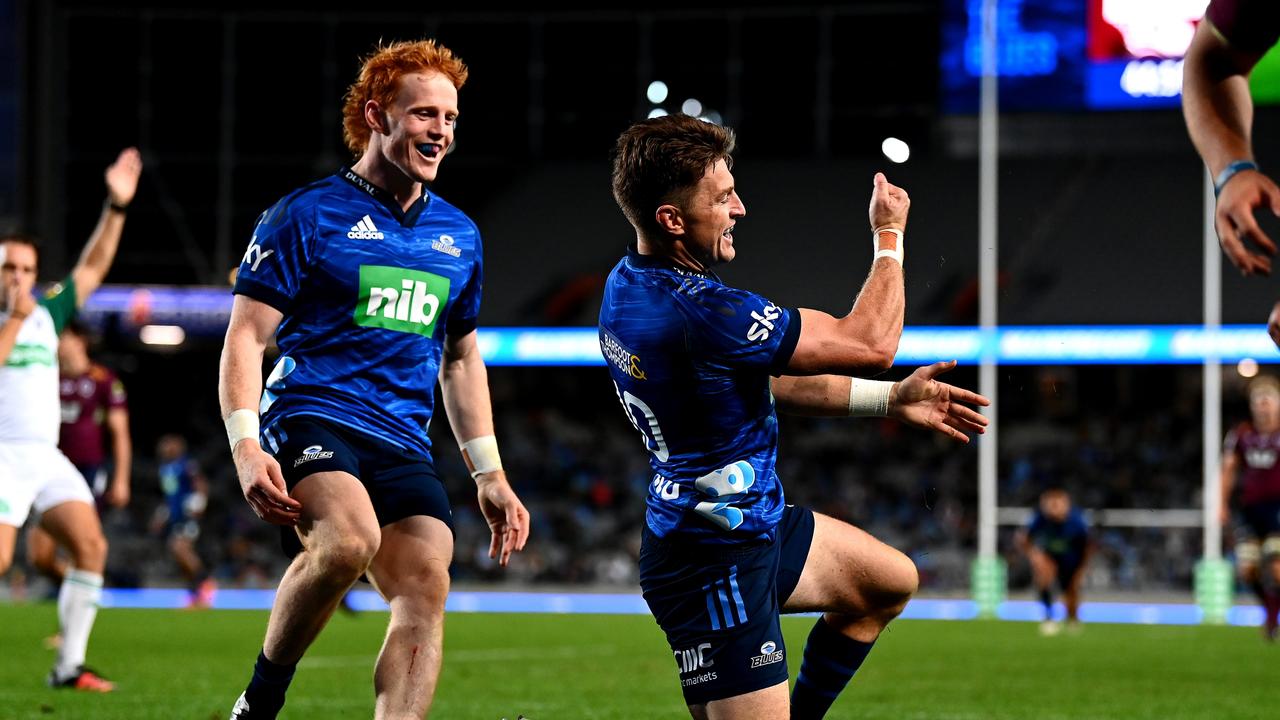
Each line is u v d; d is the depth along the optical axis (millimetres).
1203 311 108688
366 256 17266
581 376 140375
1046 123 120000
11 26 120250
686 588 15180
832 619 16547
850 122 126750
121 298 118438
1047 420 128625
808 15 125438
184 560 71938
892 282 14891
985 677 35906
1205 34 12719
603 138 129625
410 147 17203
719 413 15016
